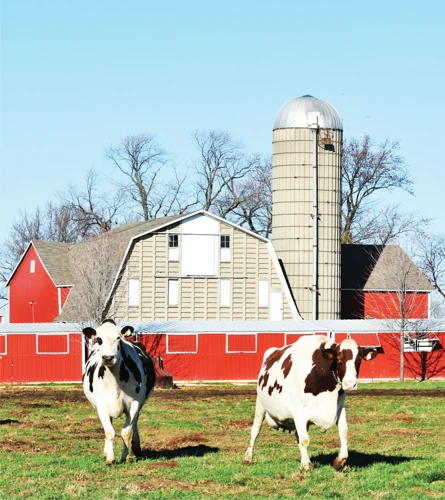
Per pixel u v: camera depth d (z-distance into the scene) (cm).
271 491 1775
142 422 3020
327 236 7088
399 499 1694
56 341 5812
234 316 6625
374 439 2562
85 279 6141
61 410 3484
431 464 2039
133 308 6425
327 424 1883
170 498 1698
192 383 5784
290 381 1908
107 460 2034
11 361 5756
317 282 7056
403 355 6100
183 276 6562
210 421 3064
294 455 2230
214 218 6631
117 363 2039
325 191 7094
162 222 6825
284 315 6681
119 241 6738
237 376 5909
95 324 5934
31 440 2534
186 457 2173
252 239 6706
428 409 3462
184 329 5878
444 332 6200
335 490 1759
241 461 2111
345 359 1823
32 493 1750
